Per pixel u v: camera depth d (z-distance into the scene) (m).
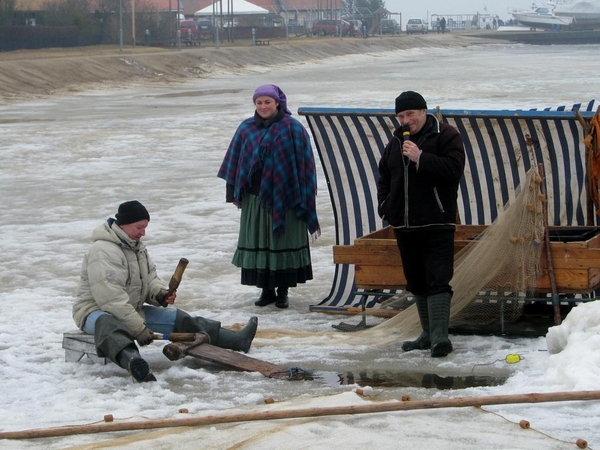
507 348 8.70
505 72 65.62
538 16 187.62
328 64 89.38
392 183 8.63
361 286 9.62
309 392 7.65
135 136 29.95
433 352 8.45
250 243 10.50
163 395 7.65
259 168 10.26
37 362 8.66
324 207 17.17
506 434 6.31
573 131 9.81
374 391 7.54
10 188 20.11
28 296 11.25
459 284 9.12
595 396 6.68
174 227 15.51
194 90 55.12
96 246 8.38
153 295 8.78
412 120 8.50
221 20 103.12
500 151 10.16
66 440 6.55
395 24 151.88
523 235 8.95
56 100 48.53
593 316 7.72
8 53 69.44
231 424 6.71
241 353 8.75
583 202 9.98
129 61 64.62
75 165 23.62
